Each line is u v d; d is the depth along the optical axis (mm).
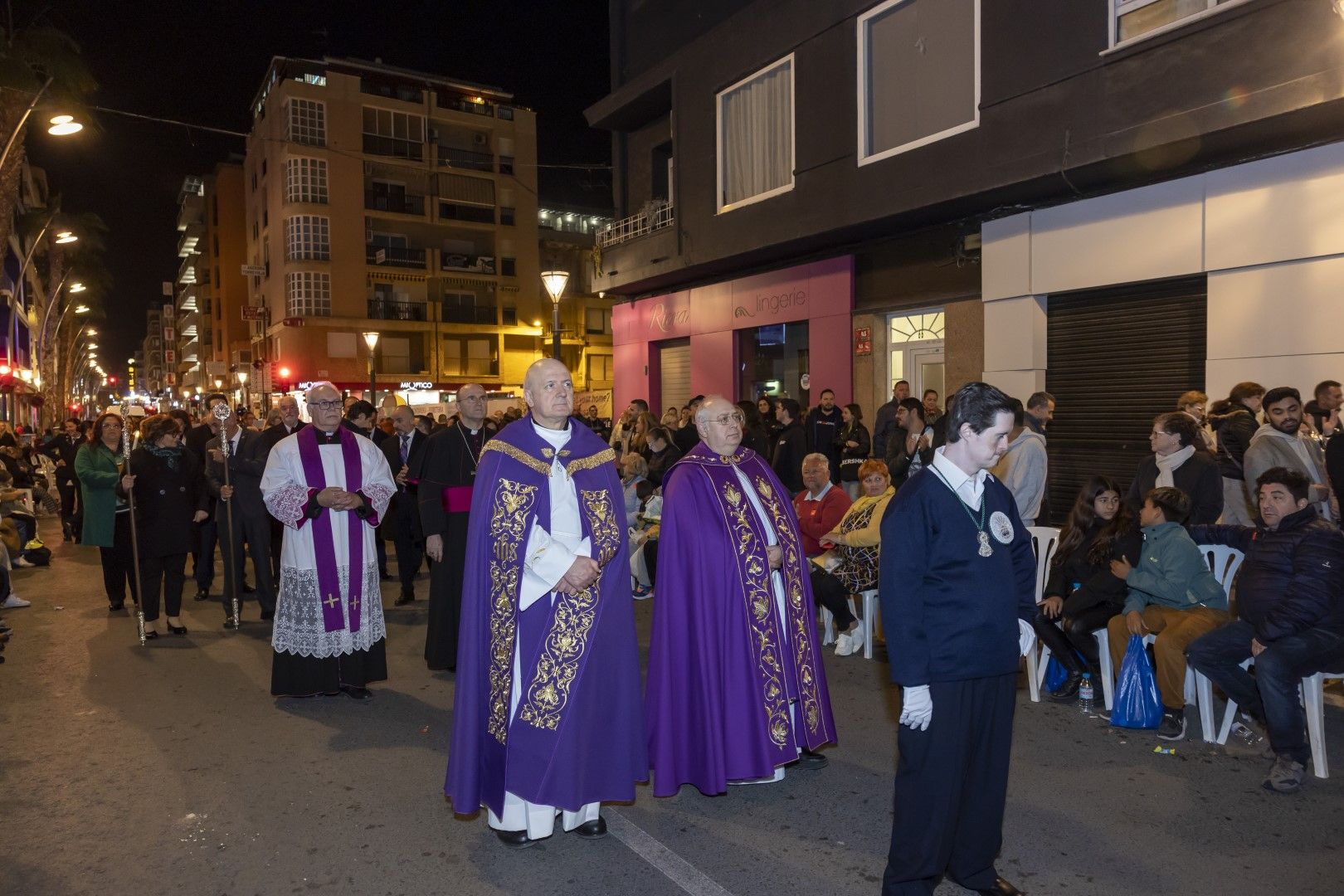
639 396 19391
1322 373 8328
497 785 3959
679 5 17016
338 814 4281
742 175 15156
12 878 3701
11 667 6836
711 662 4375
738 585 4422
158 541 7676
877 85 12414
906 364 13281
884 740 5180
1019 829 3996
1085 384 10703
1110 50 9328
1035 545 6578
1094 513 5805
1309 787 4398
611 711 4023
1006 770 3293
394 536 9258
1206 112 8500
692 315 17484
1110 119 9367
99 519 8727
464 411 6688
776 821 4180
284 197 42031
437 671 6699
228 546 8164
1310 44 7789
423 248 45000
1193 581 5207
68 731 5430
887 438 11477
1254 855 3748
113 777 4730
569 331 49188
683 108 16219
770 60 14109
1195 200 9273
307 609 5883
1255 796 4320
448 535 6586
